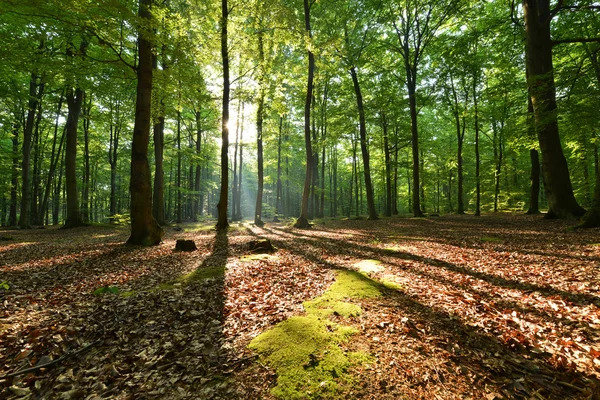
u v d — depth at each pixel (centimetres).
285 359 278
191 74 1189
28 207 1853
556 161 1149
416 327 344
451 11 1728
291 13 1282
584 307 379
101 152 2886
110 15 830
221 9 1298
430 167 3005
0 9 773
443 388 240
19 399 239
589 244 693
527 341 308
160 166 1847
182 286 505
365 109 2044
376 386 242
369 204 2048
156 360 287
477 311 389
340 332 325
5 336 329
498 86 1293
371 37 2005
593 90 873
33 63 961
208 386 248
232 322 366
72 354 296
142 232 991
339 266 657
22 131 2377
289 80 1902
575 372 257
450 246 833
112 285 529
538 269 549
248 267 638
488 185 2703
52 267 675
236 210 3038
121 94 1647
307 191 1714
